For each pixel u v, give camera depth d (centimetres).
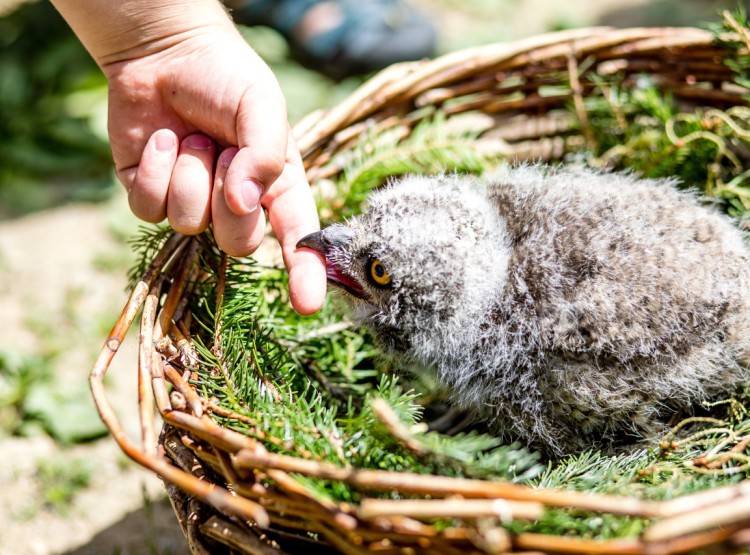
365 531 21
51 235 54
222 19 31
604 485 25
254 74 30
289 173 31
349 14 66
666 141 37
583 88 39
